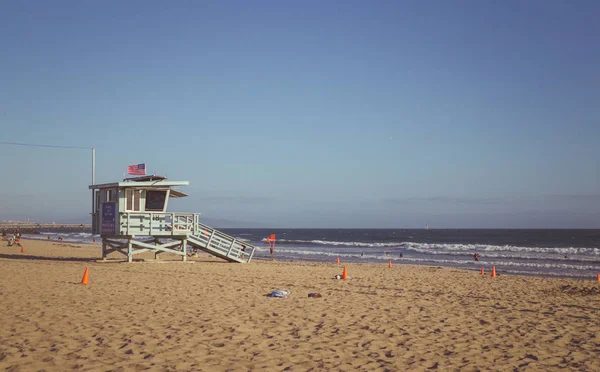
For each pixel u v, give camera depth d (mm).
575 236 125188
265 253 55750
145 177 25234
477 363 7727
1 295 13125
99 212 26484
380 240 111938
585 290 18688
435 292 16625
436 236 136125
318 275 21922
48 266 22453
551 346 8906
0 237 82312
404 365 7543
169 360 7422
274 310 12078
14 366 6844
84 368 6871
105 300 12867
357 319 11156
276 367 7266
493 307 13398
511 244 86625
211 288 15969
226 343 8602
